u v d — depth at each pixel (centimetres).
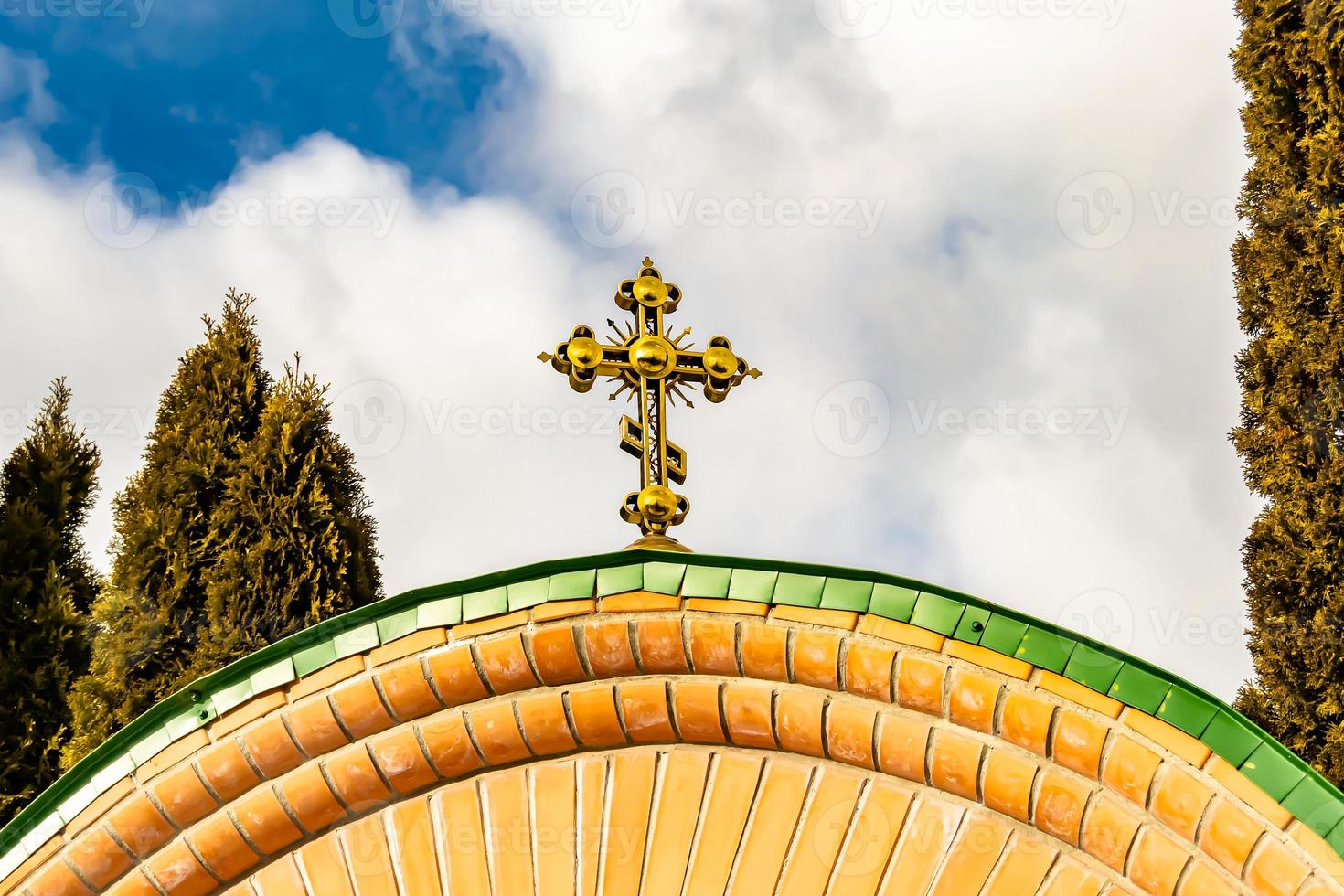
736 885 459
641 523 579
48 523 941
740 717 477
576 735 489
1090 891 435
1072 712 440
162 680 910
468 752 493
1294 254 873
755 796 475
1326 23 845
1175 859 422
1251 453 888
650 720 485
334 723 495
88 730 875
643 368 612
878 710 465
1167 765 426
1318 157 848
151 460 1006
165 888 500
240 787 499
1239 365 903
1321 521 827
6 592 893
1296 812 407
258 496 966
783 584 480
